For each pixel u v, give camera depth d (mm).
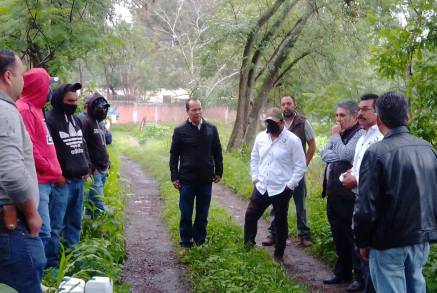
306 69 21188
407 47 6777
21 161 3217
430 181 3975
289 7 17828
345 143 5996
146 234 8633
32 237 3381
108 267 5383
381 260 4016
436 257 5742
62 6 8195
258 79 21688
